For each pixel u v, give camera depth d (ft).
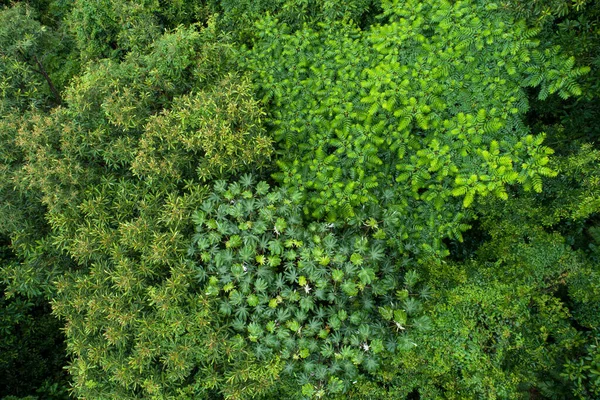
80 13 27.94
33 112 23.75
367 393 19.53
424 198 22.41
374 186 22.04
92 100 22.36
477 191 22.02
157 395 18.69
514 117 20.92
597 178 21.25
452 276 21.01
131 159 21.98
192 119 21.30
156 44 23.75
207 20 27.12
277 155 24.57
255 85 23.21
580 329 22.18
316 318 18.93
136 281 19.38
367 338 18.97
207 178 21.63
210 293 18.52
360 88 22.81
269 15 25.02
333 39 24.36
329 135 23.02
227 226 19.61
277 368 18.40
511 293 19.71
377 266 20.04
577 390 19.07
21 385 26.94
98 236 20.56
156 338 19.04
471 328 19.01
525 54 19.62
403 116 21.12
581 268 20.48
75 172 21.27
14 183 22.53
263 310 18.74
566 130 25.63
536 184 19.81
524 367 20.34
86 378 19.77
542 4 18.85
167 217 20.16
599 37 20.39
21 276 22.81
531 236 22.50
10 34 25.03
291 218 19.99
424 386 19.65
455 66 20.89
